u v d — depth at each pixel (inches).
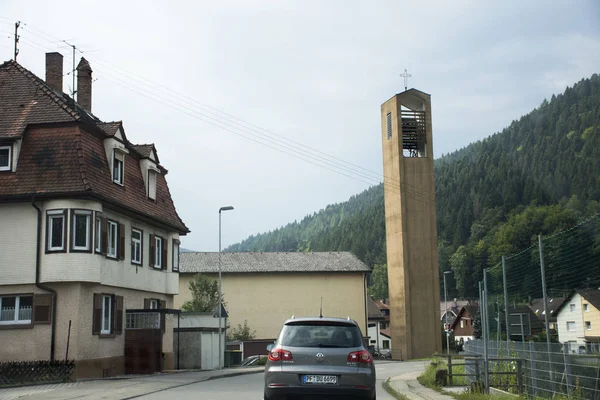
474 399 590.9
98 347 995.3
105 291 1029.8
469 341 971.3
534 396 570.3
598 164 5433.1
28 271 954.7
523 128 7864.2
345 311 2765.7
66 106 1035.9
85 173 968.9
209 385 829.2
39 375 885.2
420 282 2386.8
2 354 946.1
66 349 936.9
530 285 603.8
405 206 2421.3
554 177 5826.8
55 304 950.4
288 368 465.1
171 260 1339.8
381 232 7755.9
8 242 964.6
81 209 959.6
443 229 6082.7
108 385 803.4
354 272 2797.7
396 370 1395.2
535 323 593.3
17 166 980.6
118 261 1074.7
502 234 3848.4
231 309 2706.7
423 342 2349.9
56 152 985.5
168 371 1222.9
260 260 2844.5
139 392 703.1
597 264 484.4
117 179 1108.5
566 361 502.6
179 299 2684.5
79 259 946.7
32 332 946.1
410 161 2456.9
